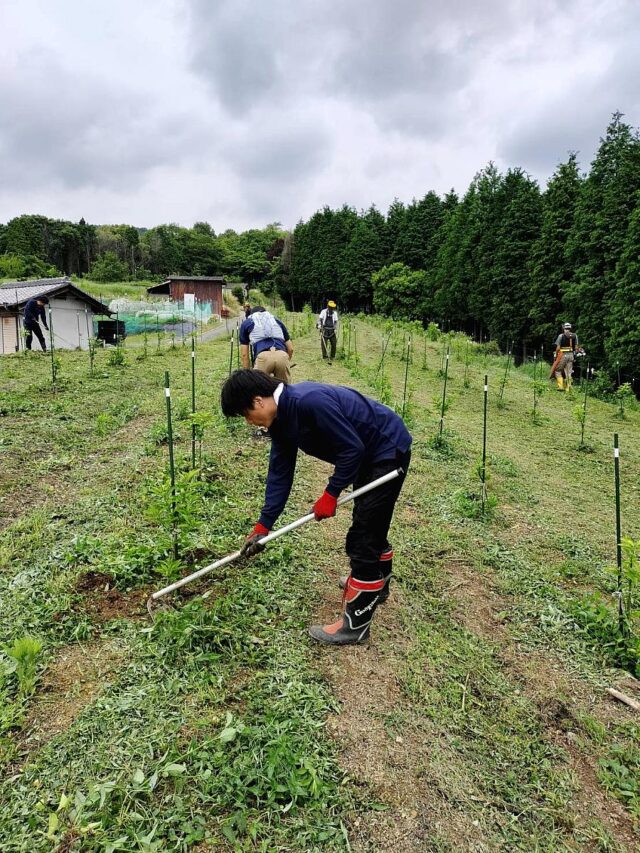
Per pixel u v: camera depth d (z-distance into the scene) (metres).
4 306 19.73
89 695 2.58
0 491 4.78
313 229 61.59
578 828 2.24
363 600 3.01
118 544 3.88
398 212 54.06
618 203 19.50
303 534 4.43
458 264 33.94
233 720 2.48
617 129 20.67
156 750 2.31
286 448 2.94
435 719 2.70
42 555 3.75
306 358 15.81
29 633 2.93
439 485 6.00
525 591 4.02
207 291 48.53
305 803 2.17
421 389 12.59
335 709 2.66
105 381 10.34
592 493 6.45
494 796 2.34
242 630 3.12
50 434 6.48
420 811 2.22
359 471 2.91
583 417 8.38
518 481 6.58
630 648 3.24
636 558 3.40
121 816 2.01
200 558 3.80
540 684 3.06
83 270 85.06
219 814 2.09
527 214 28.22
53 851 1.89
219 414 7.68
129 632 3.01
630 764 2.59
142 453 5.97
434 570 4.15
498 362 21.14
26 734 2.35
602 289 20.30
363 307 56.66
